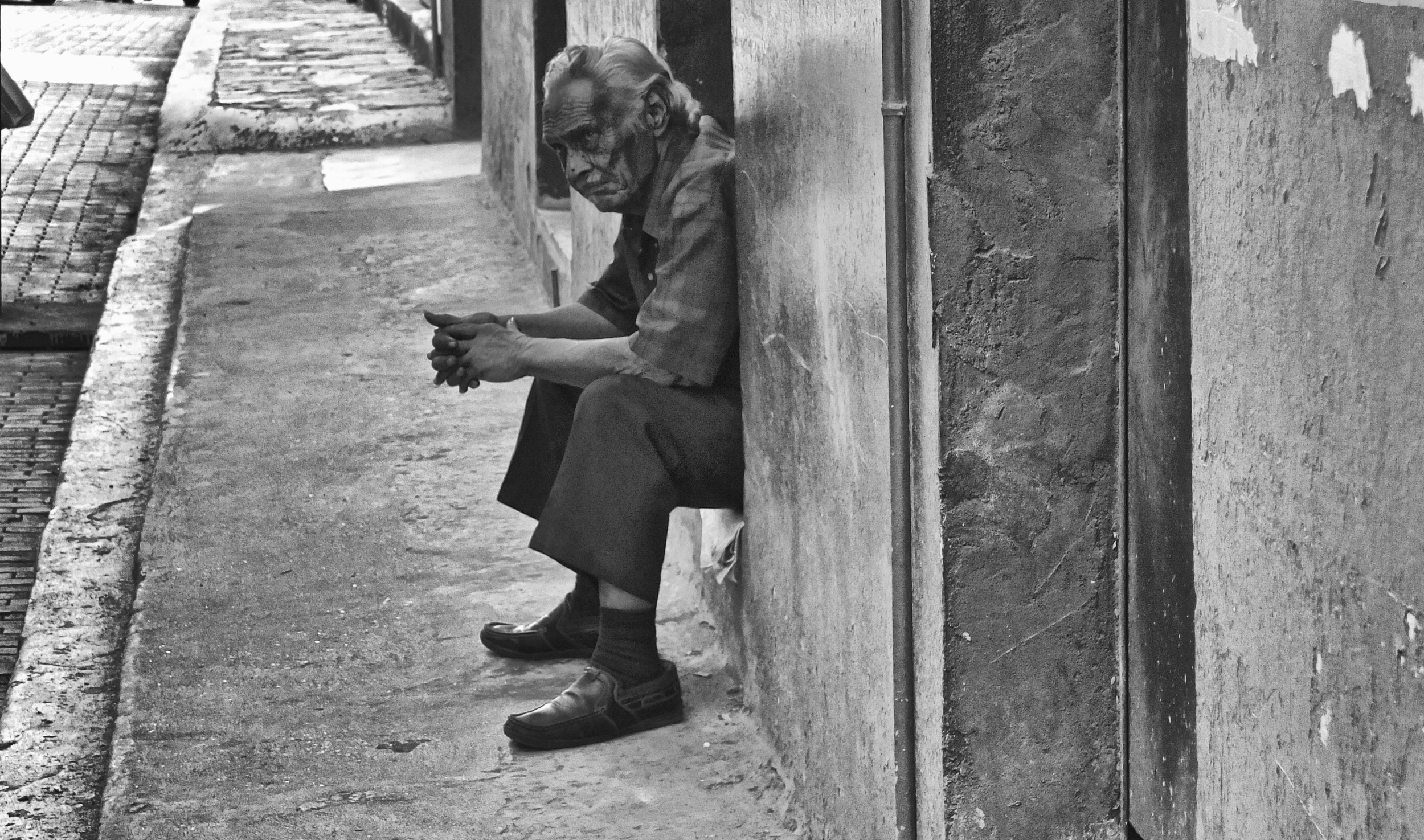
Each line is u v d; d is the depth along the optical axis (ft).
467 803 10.25
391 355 20.58
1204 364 6.64
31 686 12.75
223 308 22.94
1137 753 7.76
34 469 19.36
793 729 10.03
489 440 17.42
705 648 12.19
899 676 7.96
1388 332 5.27
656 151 10.41
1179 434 6.96
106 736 11.90
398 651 12.54
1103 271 7.46
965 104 7.16
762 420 10.18
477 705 11.60
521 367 10.80
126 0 70.69
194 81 41.37
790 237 9.28
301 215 28.30
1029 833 7.95
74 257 29.04
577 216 19.07
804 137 8.87
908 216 7.47
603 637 10.96
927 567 7.72
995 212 7.30
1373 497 5.46
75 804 10.89
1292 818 6.19
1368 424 5.44
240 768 10.82
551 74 10.36
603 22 16.75
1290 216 5.85
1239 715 6.59
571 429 10.78
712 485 10.82
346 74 43.11
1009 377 7.46
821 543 9.21
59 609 14.32
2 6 65.10
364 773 10.70
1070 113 7.27
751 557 10.78
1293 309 5.87
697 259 10.34
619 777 10.49
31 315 25.25
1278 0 5.83
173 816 10.23
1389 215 5.22
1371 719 5.58
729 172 10.43
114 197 33.60
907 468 7.74
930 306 7.34
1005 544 7.61
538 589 13.62
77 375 23.21
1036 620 7.73
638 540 10.55
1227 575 6.59
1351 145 5.41
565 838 9.80
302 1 65.16
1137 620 7.60
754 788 10.28
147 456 18.21
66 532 16.10
